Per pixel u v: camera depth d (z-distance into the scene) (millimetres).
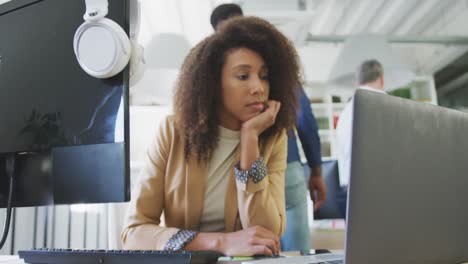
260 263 579
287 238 1552
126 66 561
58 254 580
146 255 531
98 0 572
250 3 2553
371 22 2852
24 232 1430
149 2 2377
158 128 1047
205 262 550
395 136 459
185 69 1085
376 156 438
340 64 2518
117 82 559
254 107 1029
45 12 624
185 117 1012
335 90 2629
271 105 1047
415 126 484
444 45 2910
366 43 2504
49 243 1571
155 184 966
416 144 482
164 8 2441
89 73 564
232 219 964
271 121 1007
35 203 607
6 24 653
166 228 847
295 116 1155
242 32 1062
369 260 437
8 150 622
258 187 918
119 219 1605
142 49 659
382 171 443
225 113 1026
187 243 775
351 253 428
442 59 2885
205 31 2553
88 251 565
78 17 596
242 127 982
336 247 1770
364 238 433
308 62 2744
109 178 551
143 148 1886
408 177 469
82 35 569
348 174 429
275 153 1050
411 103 489
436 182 503
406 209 467
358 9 2723
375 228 440
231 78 1045
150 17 2510
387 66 2465
